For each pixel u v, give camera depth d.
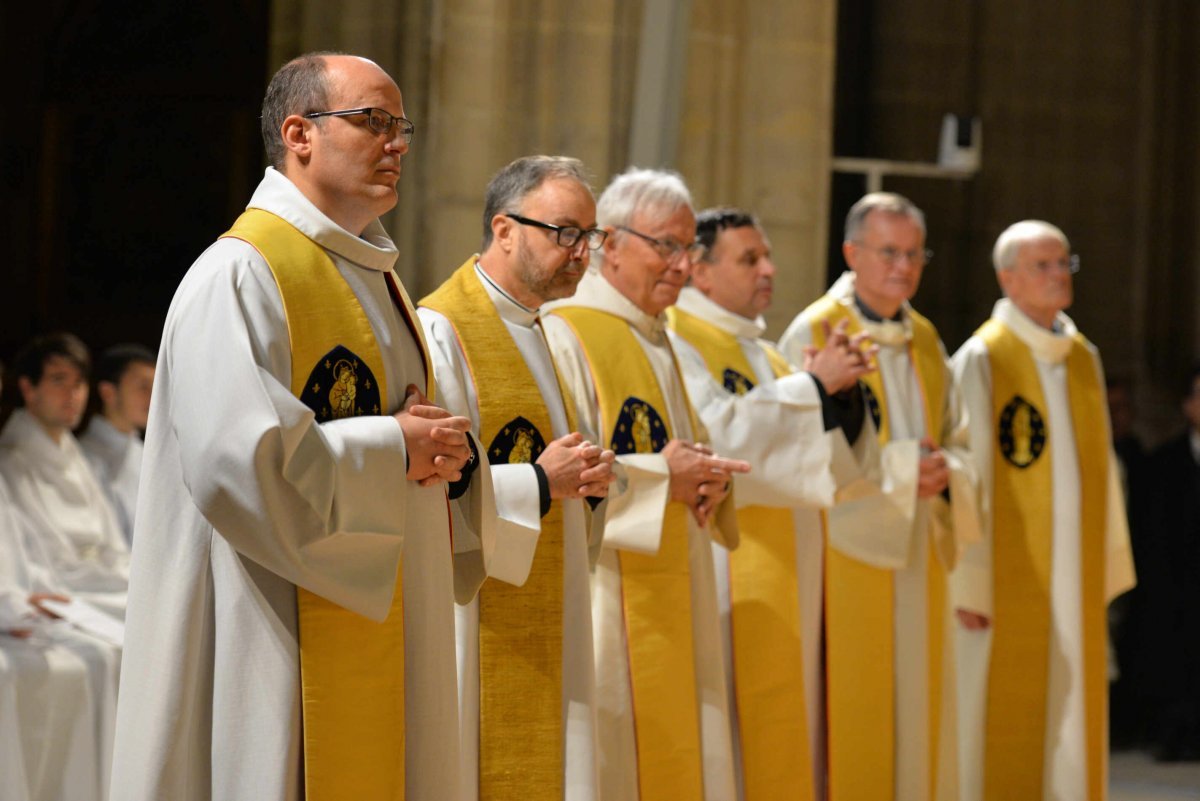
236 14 8.62
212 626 2.77
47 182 8.70
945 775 5.29
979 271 11.20
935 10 11.20
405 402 3.04
